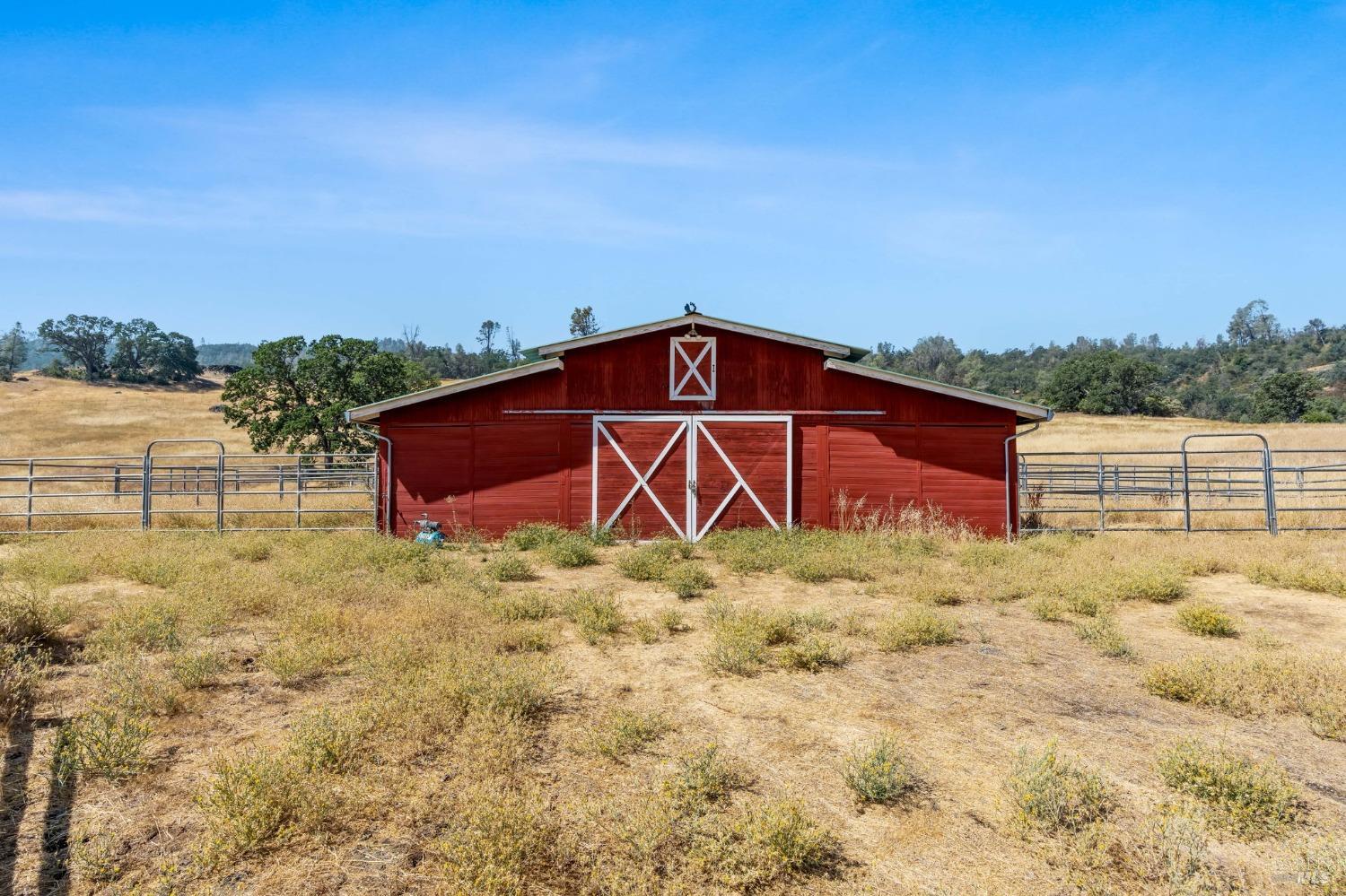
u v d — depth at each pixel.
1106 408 119.19
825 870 4.06
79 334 146.75
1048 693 6.71
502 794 4.78
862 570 11.86
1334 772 5.14
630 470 16.50
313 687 6.79
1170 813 4.50
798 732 5.86
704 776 4.89
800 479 16.45
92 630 8.42
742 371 16.58
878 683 6.98
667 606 10.04
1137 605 10.13
